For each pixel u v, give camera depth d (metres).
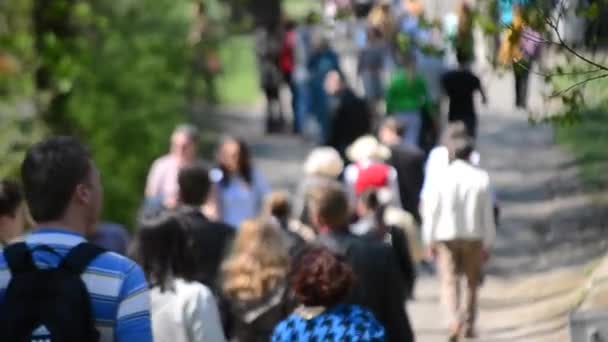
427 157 49.25
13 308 11.43
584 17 16.92
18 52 41.50
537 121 18.38
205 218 23.12
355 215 34.88
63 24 43.00
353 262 20.31
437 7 42.16
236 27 60.16
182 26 50.38
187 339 17.61
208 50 56.50
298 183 56.22
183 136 37.22
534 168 52.09
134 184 46.16
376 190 32.31
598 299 27.39
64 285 11.46
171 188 37.19
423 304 36.47
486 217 31.00
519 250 41.00
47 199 11.73
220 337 17.78
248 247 21.08
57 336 11.34
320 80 61.19
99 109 44.91
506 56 18.22
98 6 47.22
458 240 30.97
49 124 42.97
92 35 46.38
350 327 15.33
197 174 23.36
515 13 17.16
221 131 62.97
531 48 18.05
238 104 76.94
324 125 61.22
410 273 25.52
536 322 32.47
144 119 45.84
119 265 11.66
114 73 45.53
